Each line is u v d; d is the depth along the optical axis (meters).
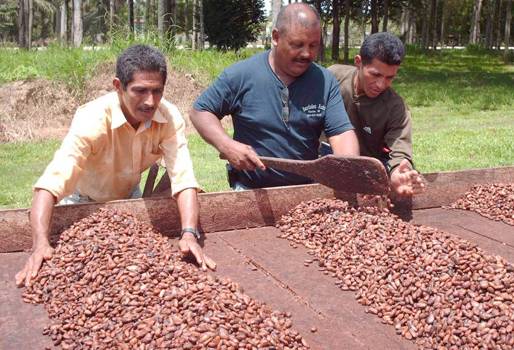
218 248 3.42
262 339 2.34
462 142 10.28
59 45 14.61
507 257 3.38
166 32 14.31
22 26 25.27
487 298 2.65
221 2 25.05
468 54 35.31
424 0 39.06
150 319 2.43
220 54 14.91
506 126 12.30
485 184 4.53
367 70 4.02
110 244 2.96
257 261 3.24
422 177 4.29
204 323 2.38
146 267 2.77
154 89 3.15
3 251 3.28
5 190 7.53
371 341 2.47
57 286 2.76
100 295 2.62
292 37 3.74
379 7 29.22
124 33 14.10
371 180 3.42
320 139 4.56
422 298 2.74
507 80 21.64
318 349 2.38
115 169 3.57
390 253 3.12
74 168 3.23
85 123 3.29
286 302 2.77
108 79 12.40
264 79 3.97
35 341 2.40
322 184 3.66
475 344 2.43
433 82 20.81
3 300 2.72
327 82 4.05
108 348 2.34
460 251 2.99
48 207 3.09
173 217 3.58
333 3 25.12
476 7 44.75
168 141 3.52
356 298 2.83
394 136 4.23
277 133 4.03
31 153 9.85
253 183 4.20
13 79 11.90
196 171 8.34
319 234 3.49
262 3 25.72
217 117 4.09
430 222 4.02
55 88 11.96
